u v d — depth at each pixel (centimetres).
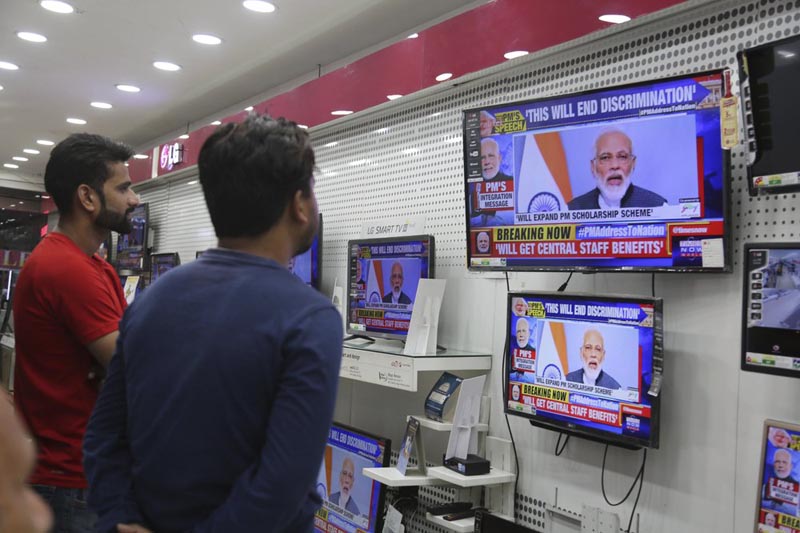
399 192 340
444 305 307
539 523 254
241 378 101
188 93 586
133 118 680
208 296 107
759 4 198
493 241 251
